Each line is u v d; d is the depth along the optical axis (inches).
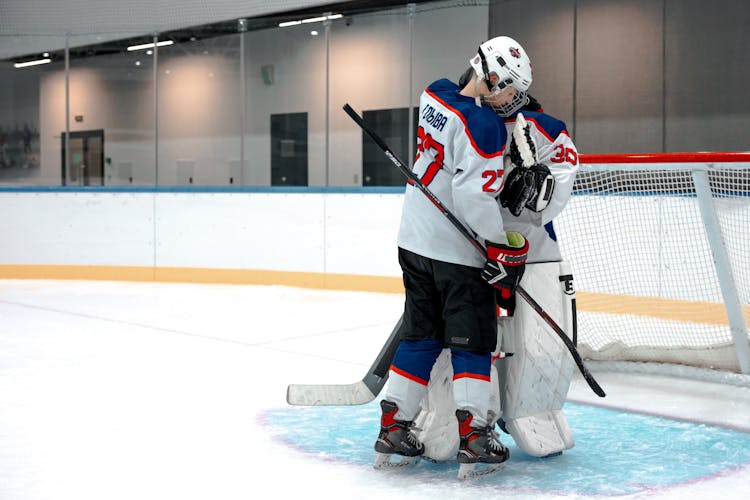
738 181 136.7
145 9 367.9
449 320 83.7
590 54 279.1
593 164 128.6
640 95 270.7
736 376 132.5
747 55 251.0
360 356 159.5
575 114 284.0
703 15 257.4
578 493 80.5
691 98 261.9
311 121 328.5
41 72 347.3
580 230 160.2
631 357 143.3
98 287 281.4
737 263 142.5
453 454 90.0
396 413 87.2
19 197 310.3
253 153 341.1
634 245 163.6
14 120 349.7
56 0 384.8
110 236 303.9
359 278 270.8
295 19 323.0
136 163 354.9
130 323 201.5
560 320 90.6
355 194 269.7
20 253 311.9
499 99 83.8
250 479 85.4
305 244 279.4
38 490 82.2
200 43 343.6
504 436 102.6
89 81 346.6
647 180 148.1
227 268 291.3
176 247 297.4
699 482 84.1
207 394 126.0
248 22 332.2
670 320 158.6
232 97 342.3
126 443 99.2
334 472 87.7
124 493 81.2
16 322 202.8
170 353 161.6
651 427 106.8
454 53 303.9
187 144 353.4
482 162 79.2
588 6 277.9
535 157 81.9
